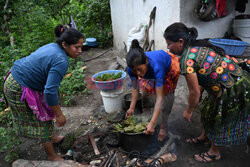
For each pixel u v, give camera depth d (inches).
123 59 248.7
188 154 94.4
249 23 156.7
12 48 230.7
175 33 67.4
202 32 164.6
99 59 291.3
